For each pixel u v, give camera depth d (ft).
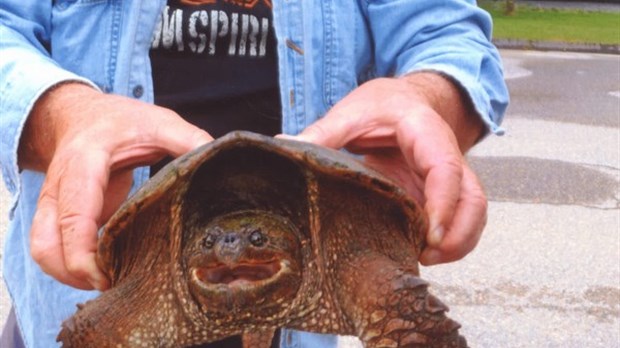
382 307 3.47
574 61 27.86
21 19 4.24
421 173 3.69
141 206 3.43
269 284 3.56
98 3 4.26
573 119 18.57
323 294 3.66
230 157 3.63
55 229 3.49
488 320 9.18
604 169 14.70
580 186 13.70
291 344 4.60
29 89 3.82
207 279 3.60
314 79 4.38
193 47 4.29
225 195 3.72
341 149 4.14
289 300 3.63
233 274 3.63
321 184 3.56
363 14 4.50
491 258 10.65
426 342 3.43
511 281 10.10
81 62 4.30
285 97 4.34
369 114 3.78
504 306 9.50
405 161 3.91
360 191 3.58
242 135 3.45
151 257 3.60
